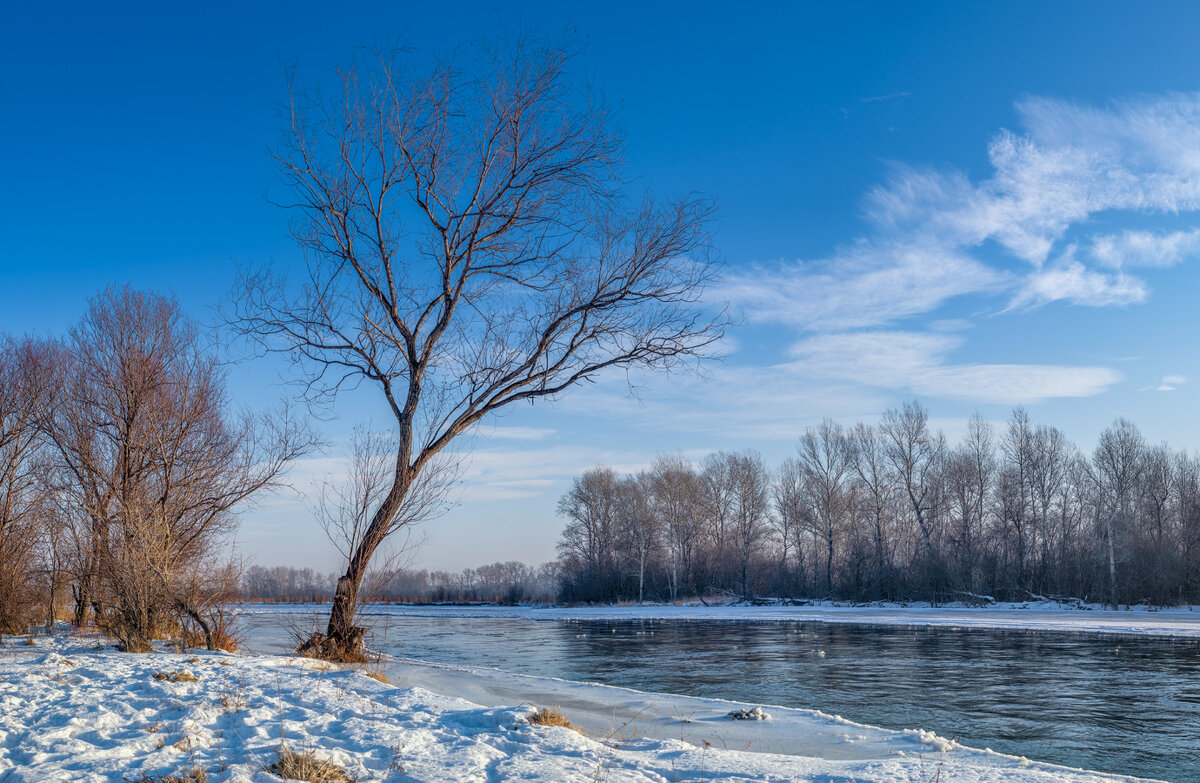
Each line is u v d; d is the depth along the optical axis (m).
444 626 45.78
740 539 75.88
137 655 15.45
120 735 7.92
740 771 7.28
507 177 18.66
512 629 42.16
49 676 12.00
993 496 67.44
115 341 21.45
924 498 66.94
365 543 17.84
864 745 9.45
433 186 18.44
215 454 20.61
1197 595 50.41
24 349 24.30
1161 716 14.04
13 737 7.80
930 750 9.09
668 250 18.86
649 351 19.11
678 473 74.06
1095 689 17.28
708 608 60.34
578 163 18.75
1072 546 59.59
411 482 18.33
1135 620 38.69
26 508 23.12
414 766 6.88
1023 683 18.25
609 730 10.37
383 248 18.61
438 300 18.98
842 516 69.44
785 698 16.11
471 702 11.93
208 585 18.25
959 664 22.19
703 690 17.28
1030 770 7.62
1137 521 58.41
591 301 18.89
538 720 9.33
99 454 20.81
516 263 19.09
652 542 73.12
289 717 9.20
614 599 72.56
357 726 8.68
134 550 17.06
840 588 65.25
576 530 78.50
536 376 18.94
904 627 38.19
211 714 9.07
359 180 18.48
